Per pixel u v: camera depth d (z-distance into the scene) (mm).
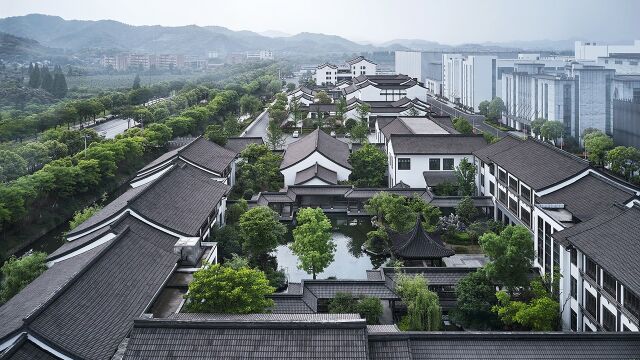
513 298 35500
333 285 37969
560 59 155875
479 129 115375
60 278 33219
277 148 93750
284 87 193125
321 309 37781
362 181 67062
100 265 31234
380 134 91812
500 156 55812
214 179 56875
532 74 114125
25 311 29188
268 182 70188
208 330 23938
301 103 130875
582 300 33281
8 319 28922
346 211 62906
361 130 91688
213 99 128875
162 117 114875
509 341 25953
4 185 56188
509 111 124438
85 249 37844
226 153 69562
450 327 36688
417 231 44875
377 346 24484
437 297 34781
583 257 33188
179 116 105375
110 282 30500
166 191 45562
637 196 37188
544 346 25781
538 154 51062
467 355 25391
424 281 35062
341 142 83312
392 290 37500
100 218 42312
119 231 37406
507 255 34469
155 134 90562
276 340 23531
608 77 97250
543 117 105688
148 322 24047
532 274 39281
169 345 23484
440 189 62125
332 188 62906
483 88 143125
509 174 52000
